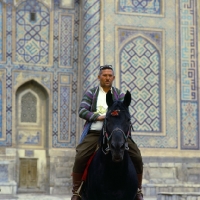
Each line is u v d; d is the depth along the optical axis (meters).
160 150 18.67
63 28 19.20
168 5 19.36
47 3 19.19
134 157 7.89
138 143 18.52
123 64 18.72
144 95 18.78
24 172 18.52
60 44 19.14
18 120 18.72
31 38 18.97
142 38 19.00
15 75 18.67
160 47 19.11
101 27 18.64
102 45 18.59
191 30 19.44
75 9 19.36
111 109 7.25
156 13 19.23
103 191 7.37
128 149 7.53
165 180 18.44
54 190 18.39
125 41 18.84
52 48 19.08
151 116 18.75
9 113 18.45
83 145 7.94
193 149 18.98
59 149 18.69
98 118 7.82
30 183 18.53
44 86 18.84
